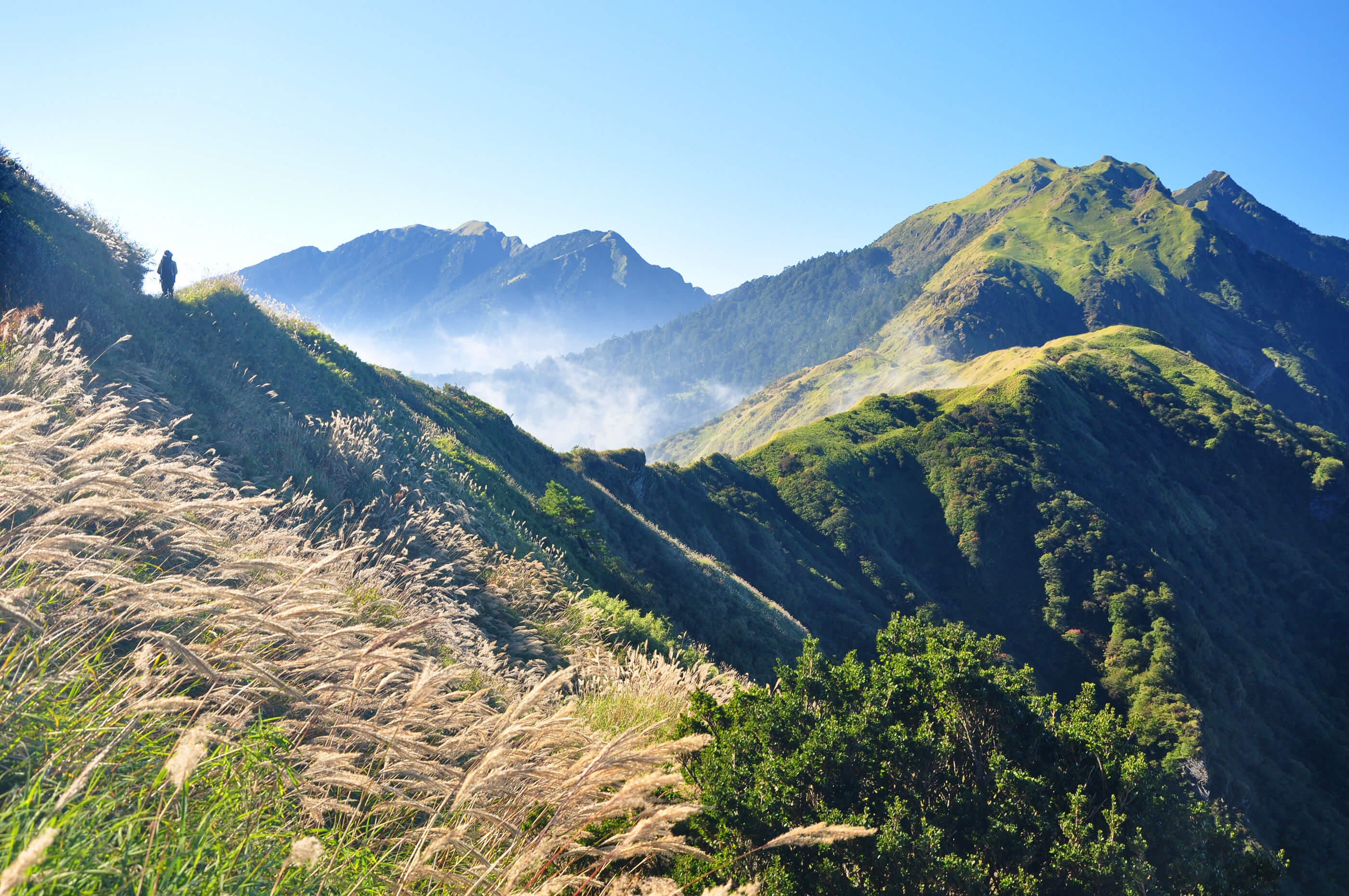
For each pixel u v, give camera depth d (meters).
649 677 7.86
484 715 3.76
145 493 3.53
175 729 2.45
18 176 16.31
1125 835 5.47
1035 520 100.94
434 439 25.53
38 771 2.02
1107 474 114.81
